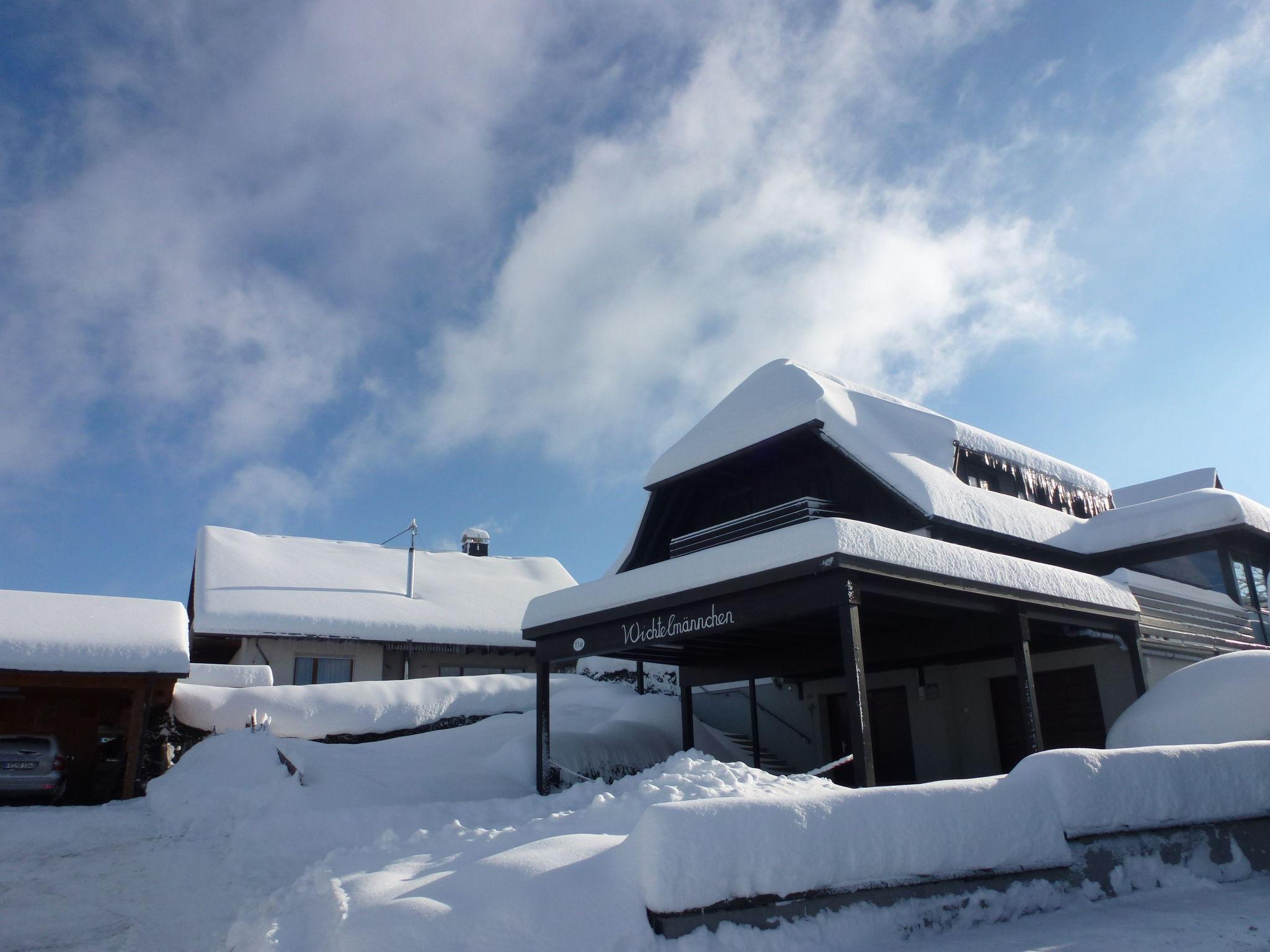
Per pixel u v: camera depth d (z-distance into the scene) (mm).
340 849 8984
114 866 9992
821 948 5590
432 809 11609
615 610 12641
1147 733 12477
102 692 17969
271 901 7500
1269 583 19234
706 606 11477
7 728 17250
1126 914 6578
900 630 13711
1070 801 7234
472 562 32906
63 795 15602
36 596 16016
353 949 5441
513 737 17391
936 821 6422
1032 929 6145
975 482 18250
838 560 9758
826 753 18547
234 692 18047
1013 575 11898
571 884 5734
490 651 26312
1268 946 5414
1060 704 15617
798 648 15367
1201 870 7941
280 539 29312
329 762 14703
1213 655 16484
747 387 19203
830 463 17219
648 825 5559
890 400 21078
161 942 7539
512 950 5273
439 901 5812
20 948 7391
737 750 19375
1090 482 21359
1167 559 18250
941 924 6148
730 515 18938
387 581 28141
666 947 5250
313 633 23281
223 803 12750
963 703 16625
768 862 5672
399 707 19297
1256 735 11398
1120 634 14164
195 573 26344
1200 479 23250
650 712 19141
